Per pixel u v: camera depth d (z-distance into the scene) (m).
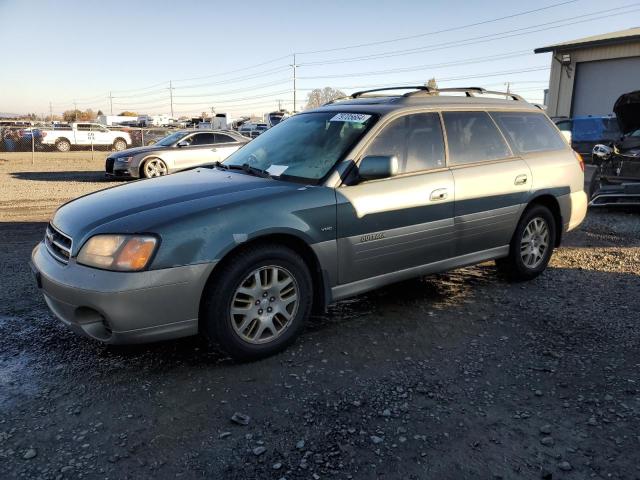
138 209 3.29
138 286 2.98
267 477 2.37
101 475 2.38
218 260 3.17
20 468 2.41
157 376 3.27
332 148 3.94
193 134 14.41
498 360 3.50
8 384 3.16
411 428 2.75
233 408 2.92
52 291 3.19
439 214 4.19
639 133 9.37
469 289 4.93
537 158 5.02
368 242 3.82
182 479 2.36
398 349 3.66
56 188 12.63
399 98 4.36
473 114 4.65
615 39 16.31
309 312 3.66
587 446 2.61
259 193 3.46
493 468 2.44
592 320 4.17
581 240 6.99
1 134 28.17
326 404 2.96
